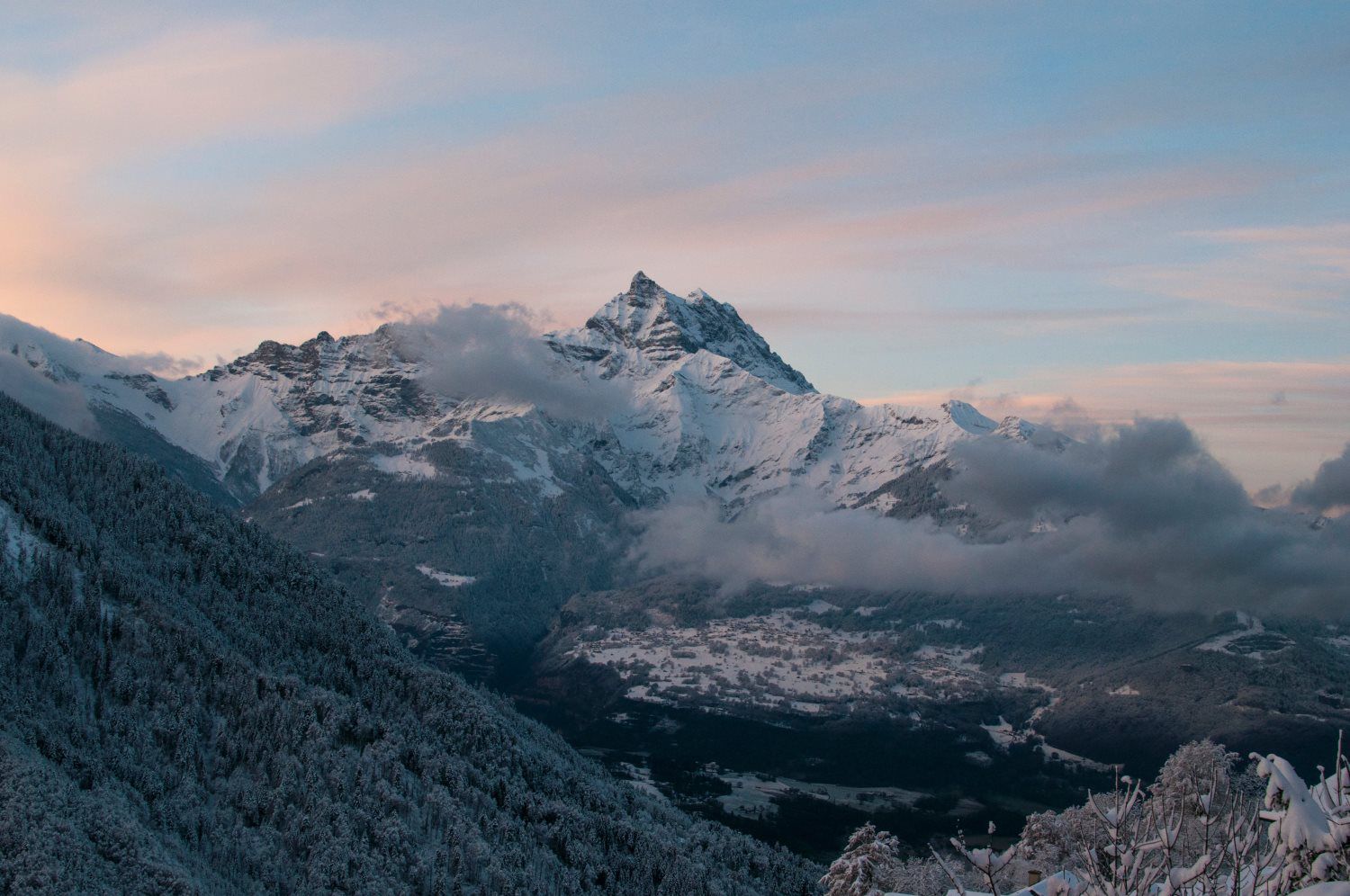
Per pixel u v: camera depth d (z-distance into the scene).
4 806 141.38
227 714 192.38
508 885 180.75
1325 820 47.66
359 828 180.25
